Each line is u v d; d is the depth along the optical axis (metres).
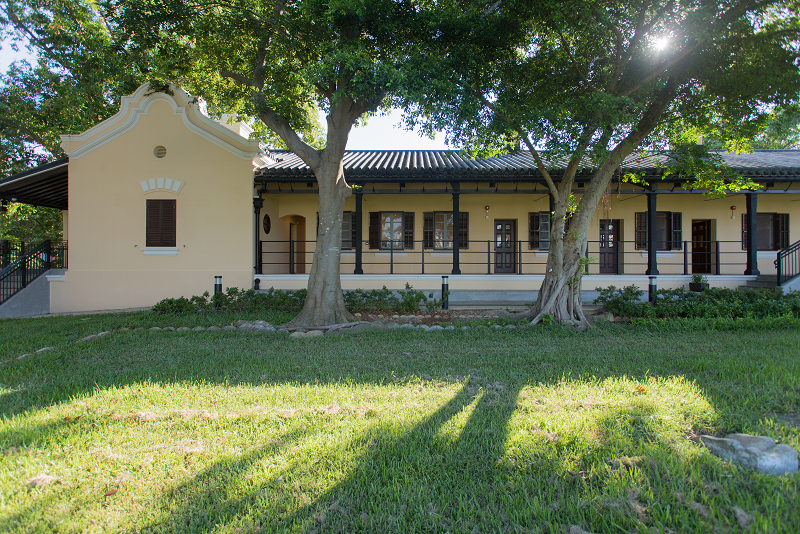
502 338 7.50
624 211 14.62
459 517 2.50
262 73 9.36
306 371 5.44
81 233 12.16
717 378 4.96
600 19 7.45
